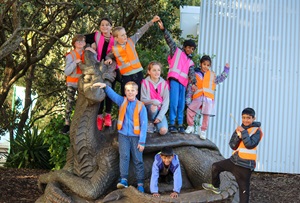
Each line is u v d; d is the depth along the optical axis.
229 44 11.91
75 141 7.18
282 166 11.87
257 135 6.50
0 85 15.85
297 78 11.95
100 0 10.88
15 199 9.19
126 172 6.93
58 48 15.45
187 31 14.52
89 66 7.06
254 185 10.65
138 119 6.95
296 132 11.91
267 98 11.91
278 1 11.98
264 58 11.93
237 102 11.89
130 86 6.94
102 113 7.93
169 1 12.34
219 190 6.69
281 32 11.95
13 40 9.34
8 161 13.67
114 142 7.14
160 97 7.46
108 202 6.59
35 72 16.50
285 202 9.48
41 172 12.28
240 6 11.95
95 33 7.82
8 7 9.62
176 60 7.71
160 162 6.71
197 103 7.91
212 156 7.80
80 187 6.86
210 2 11.92
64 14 13.52
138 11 12.17
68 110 7.76
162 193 7.01
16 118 15.46
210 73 8.01
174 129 7.73
